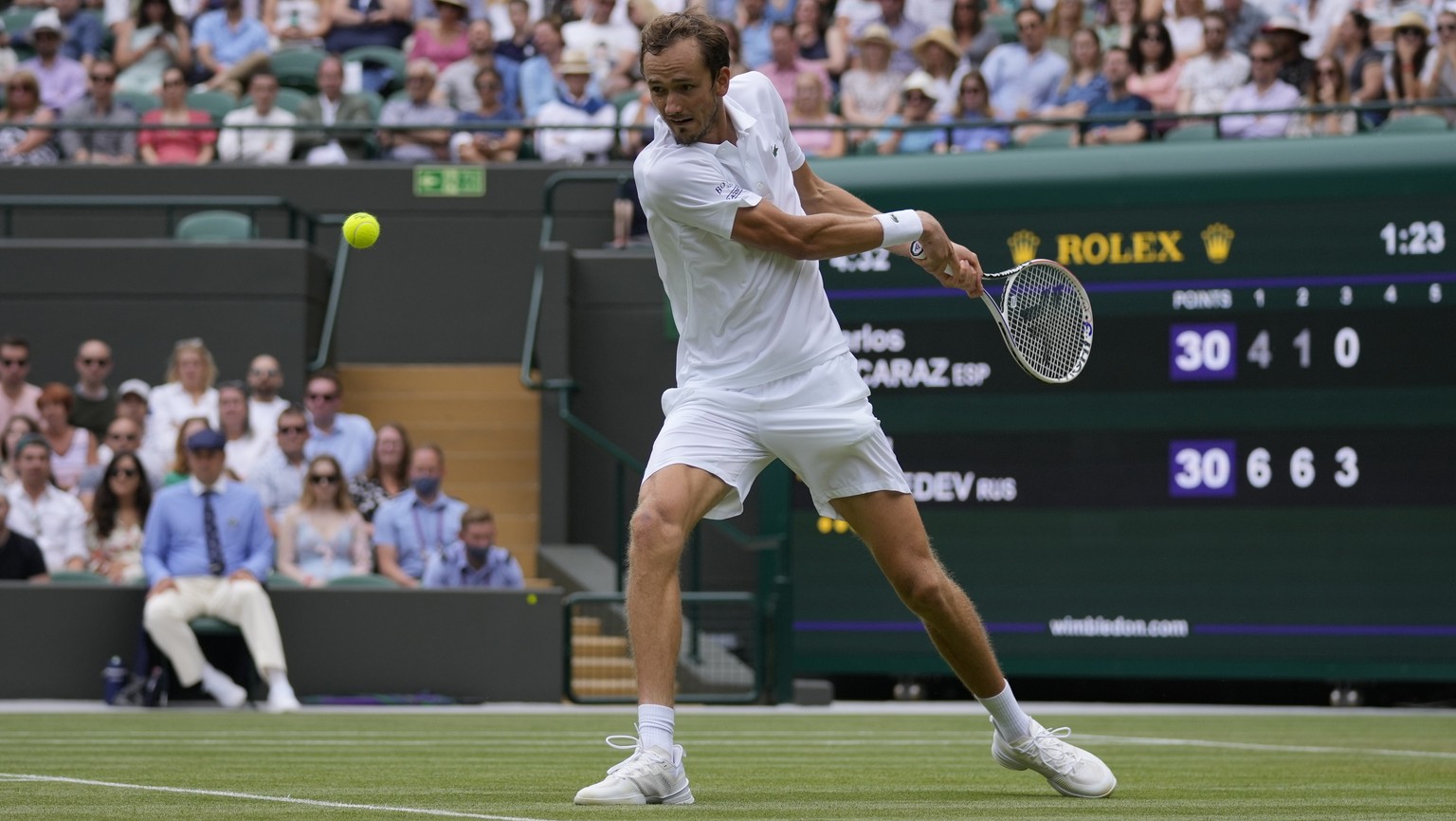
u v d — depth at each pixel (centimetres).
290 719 1557
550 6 2922
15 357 2164
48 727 1390
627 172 2439
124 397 2089
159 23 2903
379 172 2506
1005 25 2723
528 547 2336
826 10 2786
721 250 718
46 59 2820
